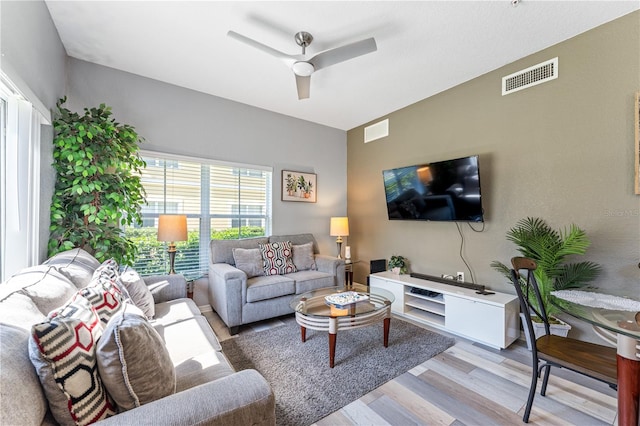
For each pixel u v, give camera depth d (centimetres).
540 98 256
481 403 171
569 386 187
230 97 354
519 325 257
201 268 342
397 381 195
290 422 157
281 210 408
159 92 311
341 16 210
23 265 178
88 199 230
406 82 314
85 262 193
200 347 153
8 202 174
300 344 251
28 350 77
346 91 337
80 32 229
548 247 229
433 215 327
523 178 267
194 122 333
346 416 161
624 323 130
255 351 238
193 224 337
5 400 63
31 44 174
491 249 292
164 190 318
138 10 204
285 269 345
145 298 195
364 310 227
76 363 81
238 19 213
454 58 267
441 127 338
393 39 237
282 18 212
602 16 212
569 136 239
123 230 292
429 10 204
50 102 213
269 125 395
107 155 237
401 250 388
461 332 262
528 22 217
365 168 446
